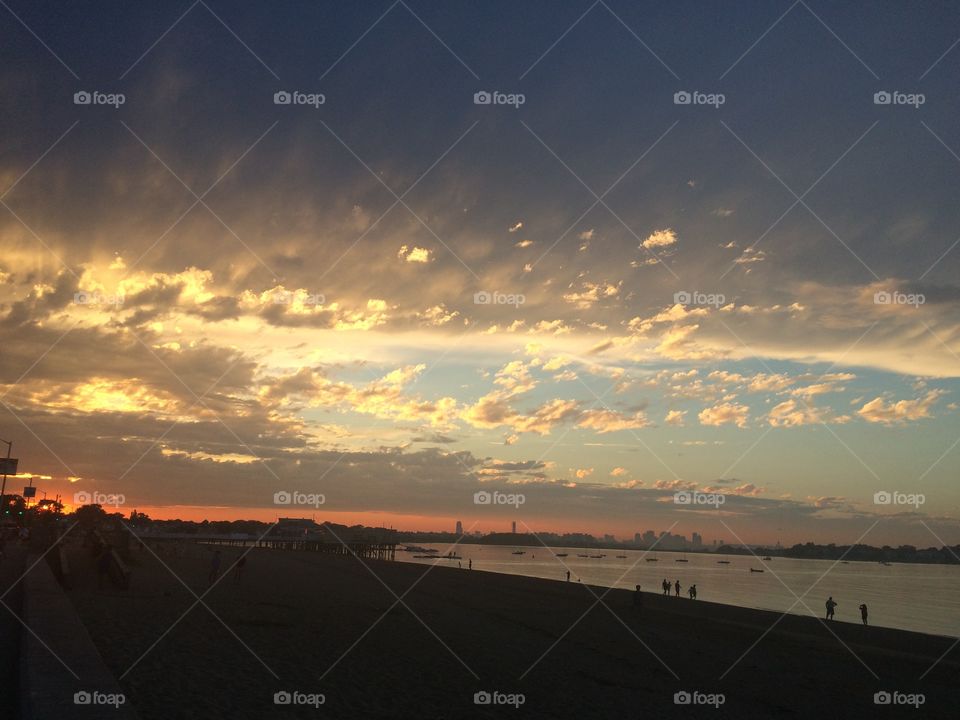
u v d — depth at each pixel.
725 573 172.88
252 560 73.50
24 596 21.84
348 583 49.81
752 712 16.45
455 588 52.03
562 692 16.62
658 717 14.98
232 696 12.75
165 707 11.44
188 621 22.16
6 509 130.38
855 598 94.12
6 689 11.34
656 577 133.00
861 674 23.38
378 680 15.89
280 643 19.69
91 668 11.25
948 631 52.34
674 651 25.73
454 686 16.14
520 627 30.08
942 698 20.03
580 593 52.97
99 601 25.16
